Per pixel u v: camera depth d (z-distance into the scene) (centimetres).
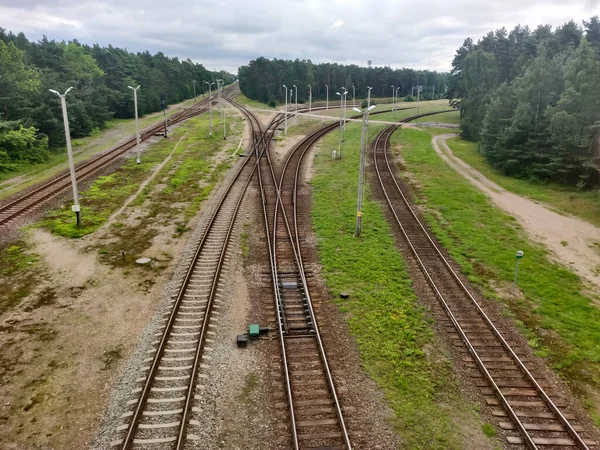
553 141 3959
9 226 2688
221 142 5916
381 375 1448
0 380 1389
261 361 1499
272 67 14125
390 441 1185
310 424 1226
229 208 3108
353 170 4391
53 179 3806
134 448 1128
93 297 1906
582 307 1939
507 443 1203
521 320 1827
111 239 2558
